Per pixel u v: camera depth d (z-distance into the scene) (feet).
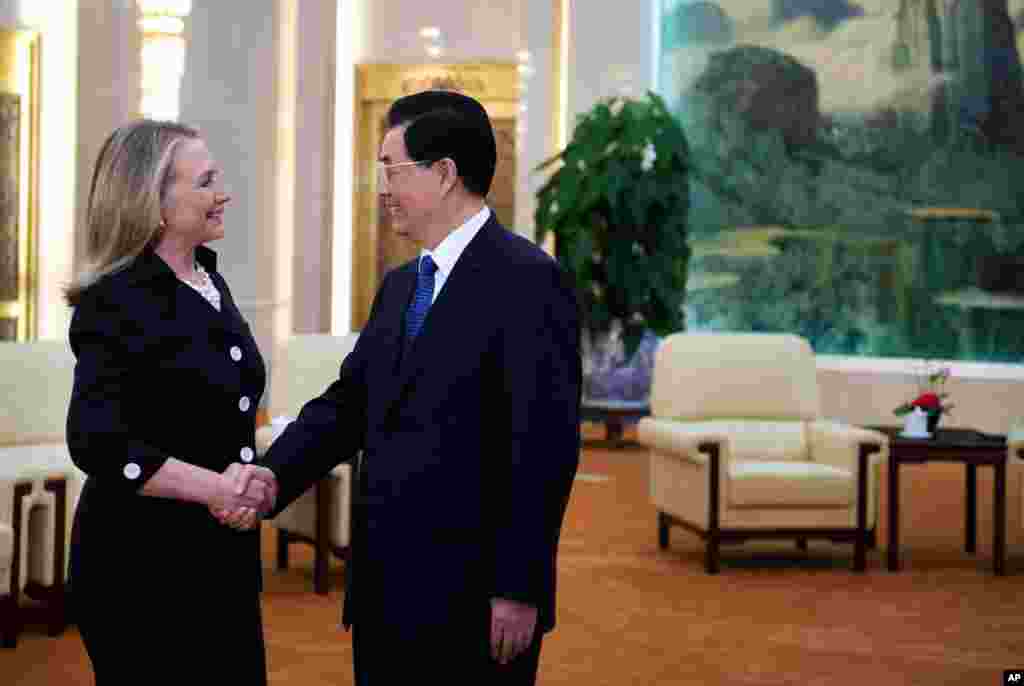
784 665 17.10
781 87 39.50
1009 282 37.50
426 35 44.19
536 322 9.28
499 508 9.33
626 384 36.78
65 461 18.62
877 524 27.17
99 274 9.34
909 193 38.45
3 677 15.84
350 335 23.11
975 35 37.76
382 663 9.42
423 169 9.50
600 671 16.71
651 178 35.40
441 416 9.30
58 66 33.68
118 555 9.21
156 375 9.29
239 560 9.61
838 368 38.91
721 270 40.24
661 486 24.47
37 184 33.12
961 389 37.65
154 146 9.45
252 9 39.24
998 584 22.07
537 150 40.34
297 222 43.32
